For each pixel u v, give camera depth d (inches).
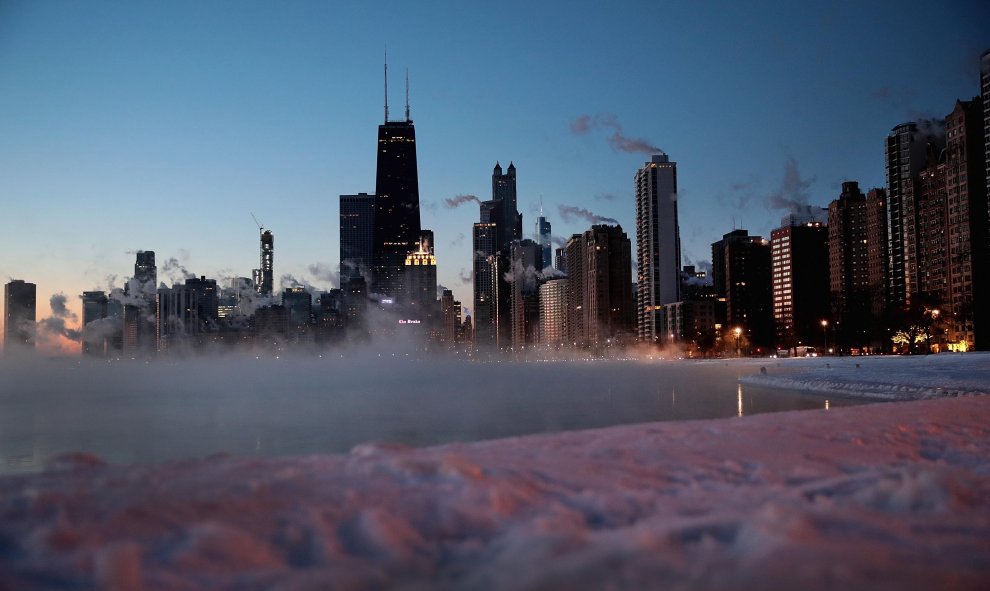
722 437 409.4
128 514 199.2
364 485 248.7
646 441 388.5
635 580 146.6
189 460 315.6
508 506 226.4
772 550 161.3
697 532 186.4
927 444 425.4
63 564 162.4
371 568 166.7
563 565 158.4
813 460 355.3
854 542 175.0
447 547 189.0
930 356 4992.6
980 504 229.5
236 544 177.3
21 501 212.8
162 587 153.0
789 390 3371.1
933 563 162.2
